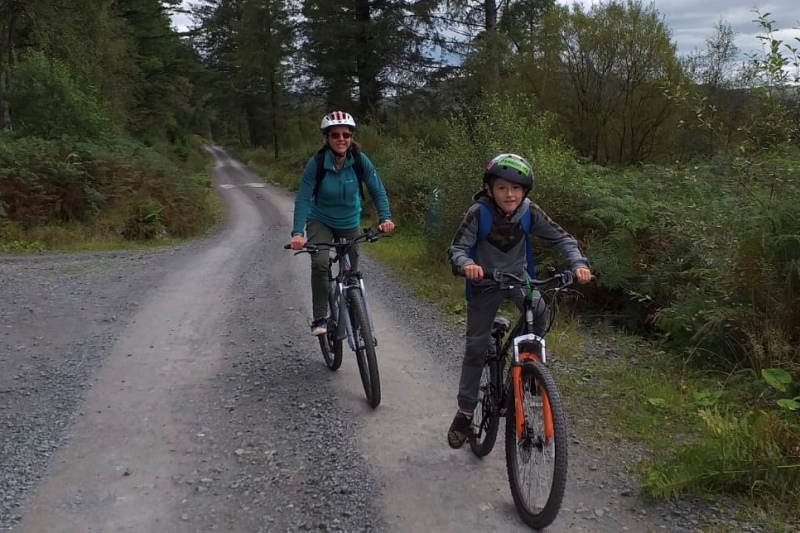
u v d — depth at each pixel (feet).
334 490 12.37
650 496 11.60
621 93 54.65
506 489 12.23
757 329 16.39
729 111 35.76
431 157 52.16
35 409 16.56
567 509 11.38
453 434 13.16
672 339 20.22
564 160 29.43
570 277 10.95
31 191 54.70
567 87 57.06
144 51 148.97
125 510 11.93
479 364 12.54
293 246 16.63
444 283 30.71
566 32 55.31
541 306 11.54
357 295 16.38
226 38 204.64
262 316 25.67
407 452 13.80
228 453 14.07
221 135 322.55
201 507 11.99
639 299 21.31
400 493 12.20
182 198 69.51
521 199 11.49
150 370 19.43
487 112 35.12
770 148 17.95
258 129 219.82
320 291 18.35
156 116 158.81
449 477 12.71
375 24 97.55
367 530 11.09
